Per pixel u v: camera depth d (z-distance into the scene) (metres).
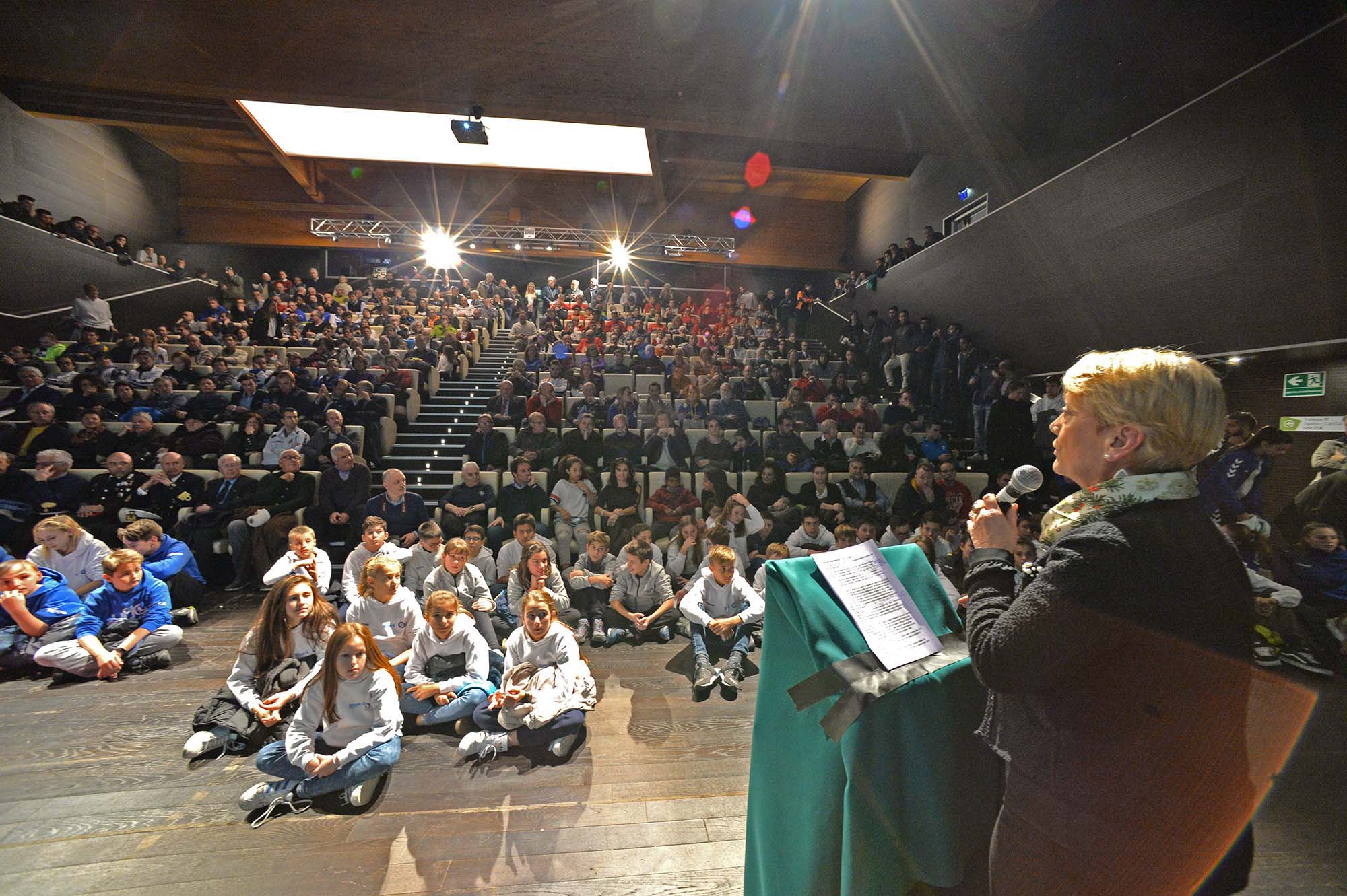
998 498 1.12
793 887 1.29
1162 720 0.75
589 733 2.94
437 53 7.43
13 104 10.35
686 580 4.96
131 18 6.95
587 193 16.33
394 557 4.16
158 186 14.30
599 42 7.55
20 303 8.57
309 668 3.01
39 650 3.32
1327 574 3.74
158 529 4.29
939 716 1.18
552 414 7.87
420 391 9.14
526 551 4.18
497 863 2.03
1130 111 6.92
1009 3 7.40
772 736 1.35
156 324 11.48
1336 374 4.68
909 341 9.94
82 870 1.99
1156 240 6.32
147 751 2.72
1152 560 0.76
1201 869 0.75
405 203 15.83
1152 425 0.82
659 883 1.95
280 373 7.32
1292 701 3.18
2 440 6.01
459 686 3.00
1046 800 0.84
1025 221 8.20
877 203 14.67
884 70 8.14
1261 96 5.30
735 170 14.95
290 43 7.27
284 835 2.17
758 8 7.69
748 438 7.09
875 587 1.32
